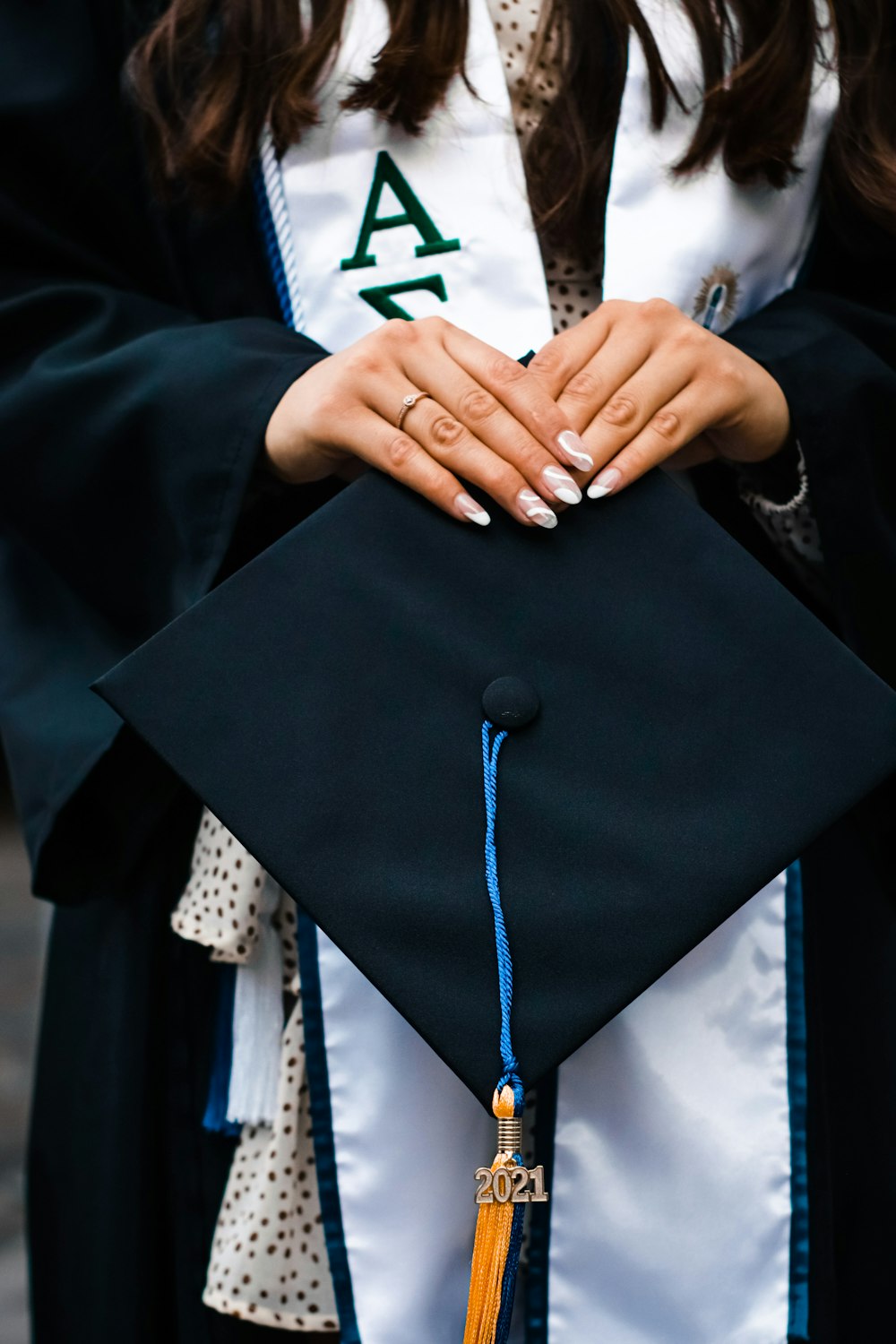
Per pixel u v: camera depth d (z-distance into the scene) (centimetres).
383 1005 126
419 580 112
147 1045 140
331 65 130
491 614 111
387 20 129
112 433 128
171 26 133
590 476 113
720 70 130
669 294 131
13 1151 307
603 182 132
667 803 107
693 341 117
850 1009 142
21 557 144
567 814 107
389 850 107
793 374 125
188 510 125
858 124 135
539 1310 124
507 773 108
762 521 137
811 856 142
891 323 135
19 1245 267
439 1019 105
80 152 140
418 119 129
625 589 112
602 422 112
